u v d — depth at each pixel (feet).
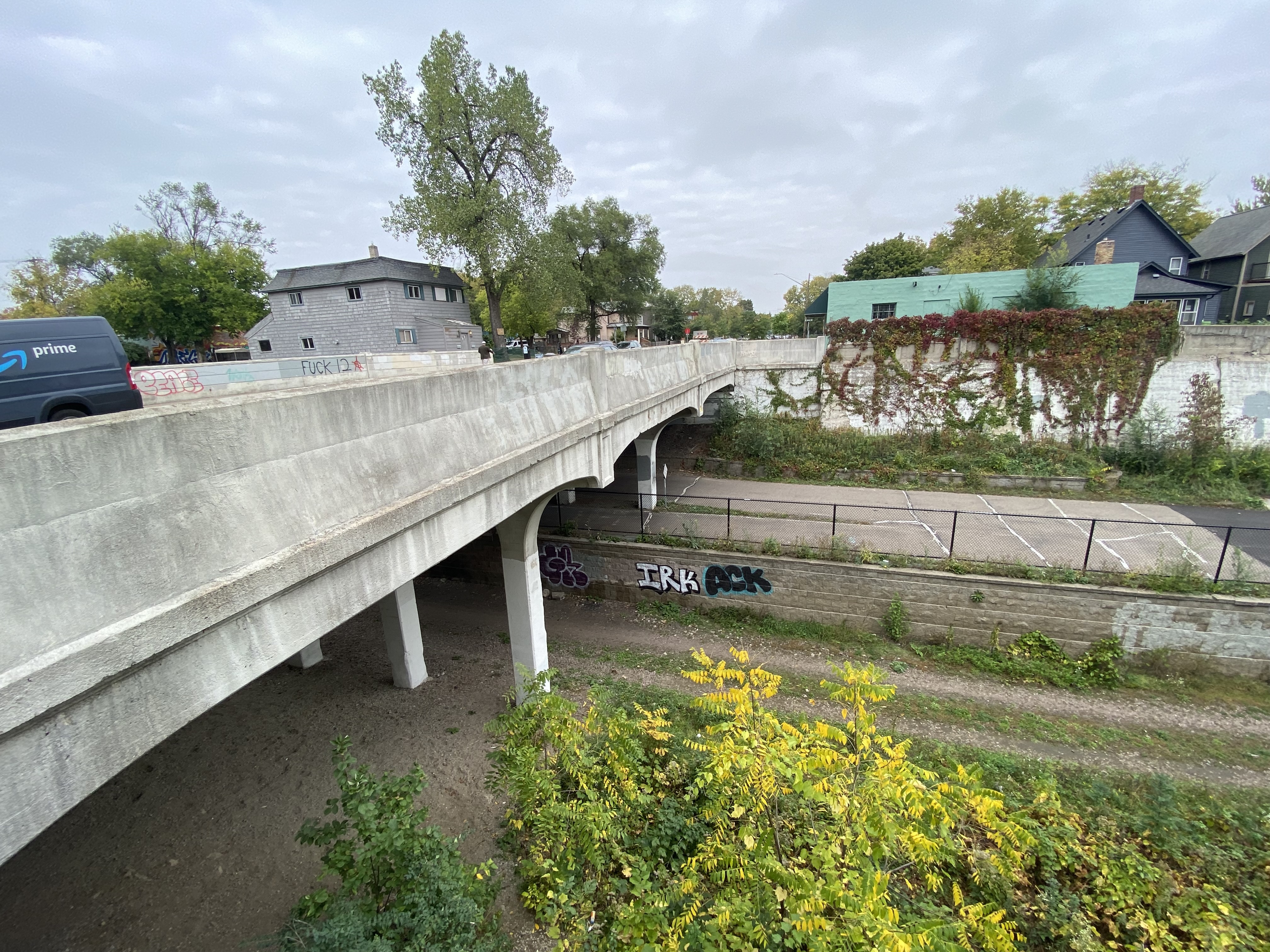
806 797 18.58
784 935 16.40
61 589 9.70
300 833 20.45
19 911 27.25
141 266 125.08
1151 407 79.56
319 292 128.77
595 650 51.47
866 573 52.42
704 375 73.05
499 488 25.98
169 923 26.48
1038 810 28.91
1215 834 28.02
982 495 74.02
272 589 13.53
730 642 53.11
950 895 23.17
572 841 24.13
